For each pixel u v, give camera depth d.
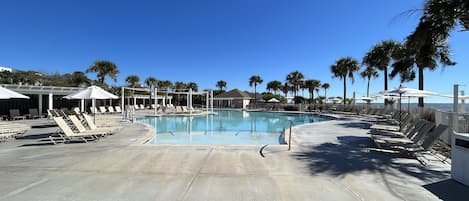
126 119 17.03
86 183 3.87
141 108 33.09
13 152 6.14
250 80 53.75
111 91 31.64
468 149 3.72
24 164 4.98
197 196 3.37
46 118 17.34
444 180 4.03
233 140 10.44
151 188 3.66
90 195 3.39
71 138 7.80
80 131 8.38
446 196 3.36
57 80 38.81
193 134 12.48
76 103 23.97
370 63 22.02
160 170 4.59
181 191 3.55
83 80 36.66
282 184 3.86
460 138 3.89
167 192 3.51
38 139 8.23
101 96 10.22
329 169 4.69
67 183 3.87
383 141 6.65
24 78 32.59
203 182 3.94
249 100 49.50
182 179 4.07
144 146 6.82
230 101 49.81
